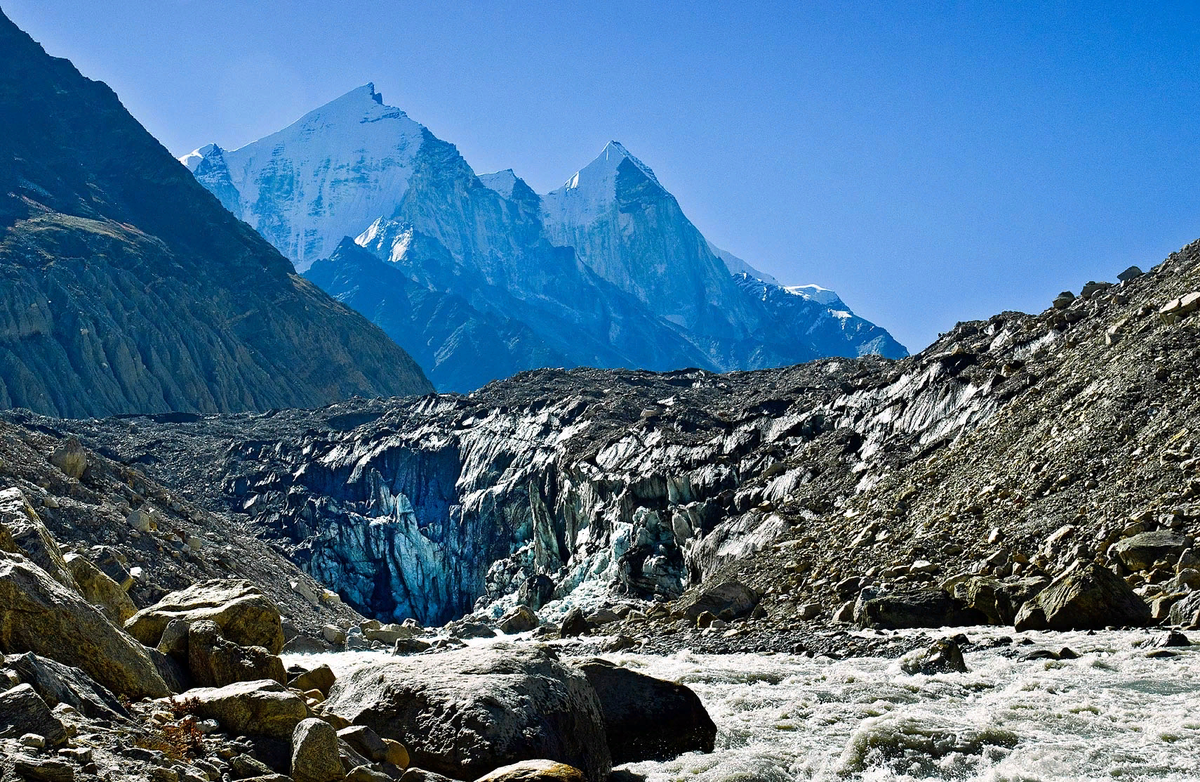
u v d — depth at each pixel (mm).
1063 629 30547
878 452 63312
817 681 23734
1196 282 55375
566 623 49688
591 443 89312
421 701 15750
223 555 55125
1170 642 25766
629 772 16609
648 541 71875
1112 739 17422
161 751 13000
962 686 22391
